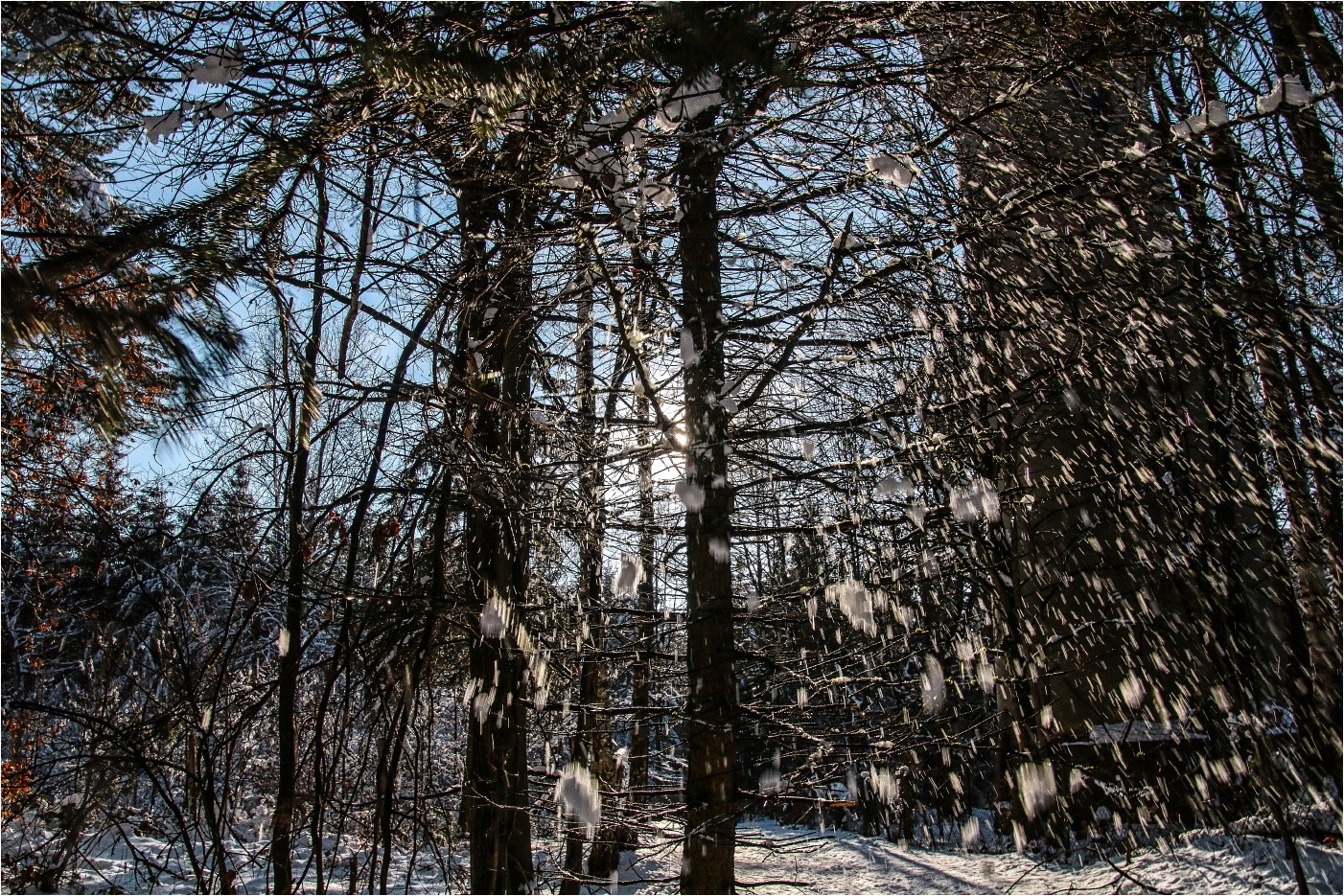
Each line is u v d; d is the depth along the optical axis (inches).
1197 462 185.6
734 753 141.7
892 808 183.5
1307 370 157.9
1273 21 142.4
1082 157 151.6
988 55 141.6
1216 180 146.9
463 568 203.3
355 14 90.3
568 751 237.8
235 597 167.5
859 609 145.1
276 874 149.9
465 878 195.5
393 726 173.3
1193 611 208.4
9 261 61.1
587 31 94.5
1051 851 227.9
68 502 188.9
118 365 53.9
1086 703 226.1
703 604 145.2
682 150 139.8
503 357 189.2
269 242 98.7
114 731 147.3
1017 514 191.9
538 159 131.9
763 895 196.9
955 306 152.6
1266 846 197.3
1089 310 153.9
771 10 76.8
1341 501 179.9
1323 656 195.3
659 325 157.8
